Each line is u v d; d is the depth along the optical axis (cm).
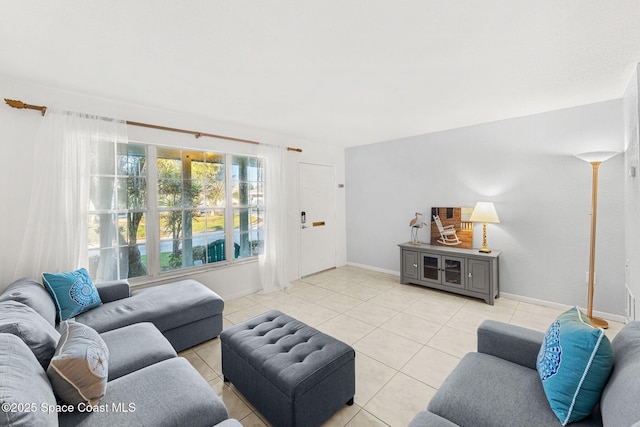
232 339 189
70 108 257
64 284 220
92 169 264
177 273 330
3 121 227
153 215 313
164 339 188
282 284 408
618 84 252
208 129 348
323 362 160
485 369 143
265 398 161
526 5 148
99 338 152
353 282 437
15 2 142
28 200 237
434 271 391
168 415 121
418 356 233
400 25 164
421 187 438
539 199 336
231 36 175
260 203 413
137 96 271
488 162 371
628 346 114
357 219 526
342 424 165
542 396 123
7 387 90
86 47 186
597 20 160
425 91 262
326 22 161
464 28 168
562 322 133
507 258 361
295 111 319
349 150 532
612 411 95
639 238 228
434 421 113
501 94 272
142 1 143
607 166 293
